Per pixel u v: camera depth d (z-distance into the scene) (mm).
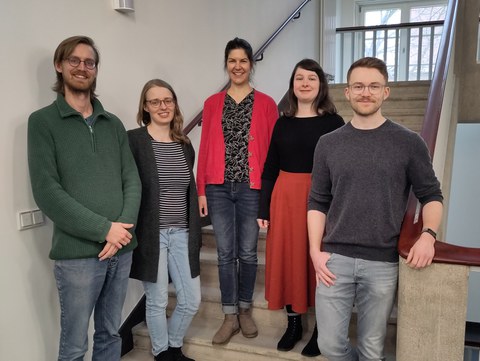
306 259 1860
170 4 2621
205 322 2361
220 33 3221
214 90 3172
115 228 1533
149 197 1835
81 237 1521
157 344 1991
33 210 1751
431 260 1217
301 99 1832
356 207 1397
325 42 5473
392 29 5715
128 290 2318
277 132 1899
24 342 1742
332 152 1457
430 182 1365
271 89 4164
